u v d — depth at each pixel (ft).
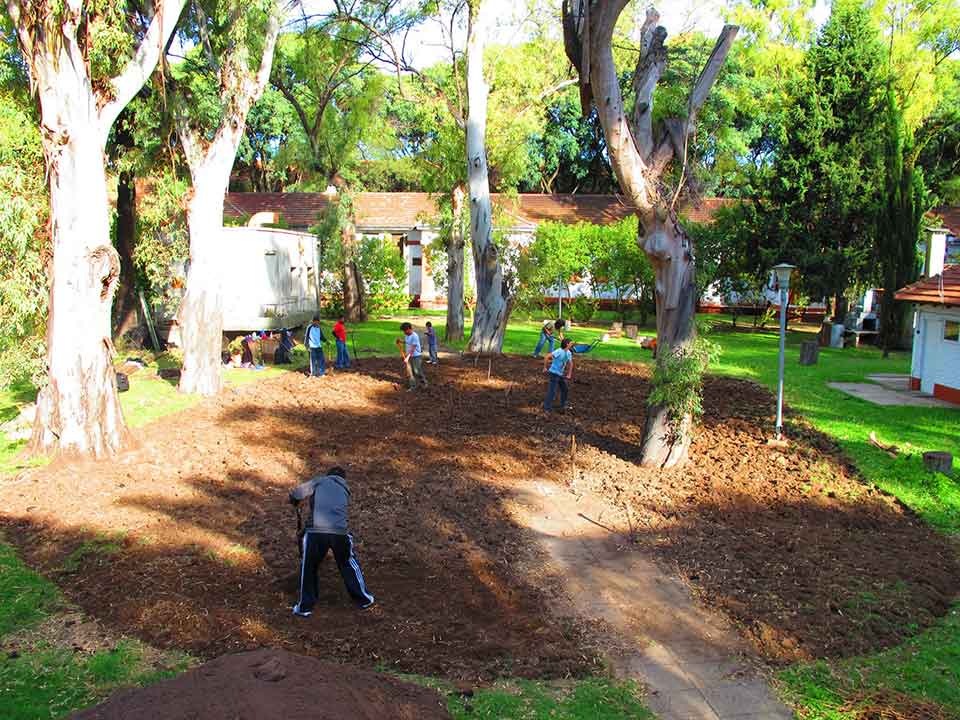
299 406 52.85
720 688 19.79
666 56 39.04
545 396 57.31
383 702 16.72
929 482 36.27
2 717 17.20
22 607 22.81
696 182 39.55
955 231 113.50
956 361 55.21
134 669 19.45
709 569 27.25
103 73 41.09
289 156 108.78
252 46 54.60
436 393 57.98
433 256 118.11
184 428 45.68
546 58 92.07
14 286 45.57
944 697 19.48
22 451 39.73
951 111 117.29
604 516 32.68
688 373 37.65
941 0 109.81
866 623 23.25
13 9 36.35
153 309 81.87
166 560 26.35
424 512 32.27
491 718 17.71
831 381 65.46
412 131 159.63
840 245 97.25
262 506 32.50
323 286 113.60
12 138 49.52
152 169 66.13
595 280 112.16
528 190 175.83
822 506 34.14
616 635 22.52
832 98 93.71
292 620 22.43
